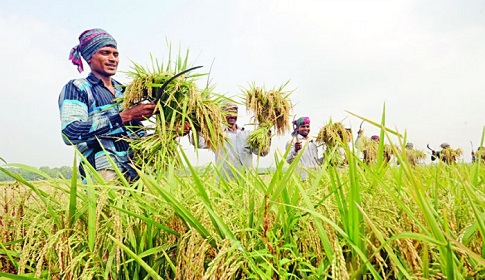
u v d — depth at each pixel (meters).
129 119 3.96
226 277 1.43
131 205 2.21
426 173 3.27
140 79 4.15
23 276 1.52
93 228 1.84
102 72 4.36
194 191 2.06
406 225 1.99
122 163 4.09
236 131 7.32
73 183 1.88
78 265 1.78
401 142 1.53
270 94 7.05
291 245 1.87
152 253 1.91
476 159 2.72
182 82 4.17
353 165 1.70
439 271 1.53
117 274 1.94
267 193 1.84
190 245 1.65
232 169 2.88
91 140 3.95
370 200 2.31
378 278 1.46
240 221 2.02
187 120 4.09
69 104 3.96
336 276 1.39
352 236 1.67
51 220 2.03
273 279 1.72
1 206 2.12
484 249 1.60
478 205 2.03
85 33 4.30
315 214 1.64
